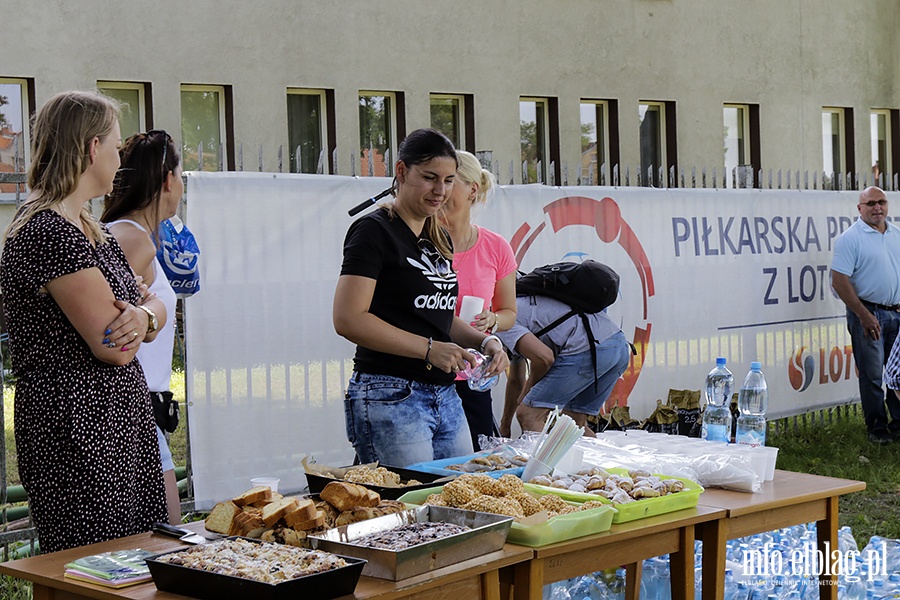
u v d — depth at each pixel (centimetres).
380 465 410
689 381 834
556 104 1673
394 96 1563
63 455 303
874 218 921
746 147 1903
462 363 398
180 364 779
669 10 1773
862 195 924
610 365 643
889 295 914
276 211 611
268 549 270
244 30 1418
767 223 891
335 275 634
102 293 301
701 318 841
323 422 631
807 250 926
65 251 296
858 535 650
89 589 262
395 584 267
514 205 727
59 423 301
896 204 1014
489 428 541
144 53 1356
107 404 308
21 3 1284
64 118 307
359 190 643
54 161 307
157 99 1366
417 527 296
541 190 741
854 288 923
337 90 1488
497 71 1609
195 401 585
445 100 1608
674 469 392
